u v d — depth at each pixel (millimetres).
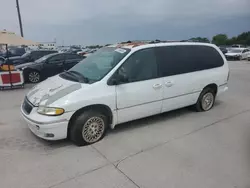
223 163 3016
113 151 3340
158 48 4184
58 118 3162
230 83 9172
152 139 3738
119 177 2719
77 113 3348
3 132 4027
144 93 3881
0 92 7609
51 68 9898
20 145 3527
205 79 4828
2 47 18719
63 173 2801
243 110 5309
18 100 6449
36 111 3254
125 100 3701
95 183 2609
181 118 4738
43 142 3627
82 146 3490
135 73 3818
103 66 3830
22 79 8359
